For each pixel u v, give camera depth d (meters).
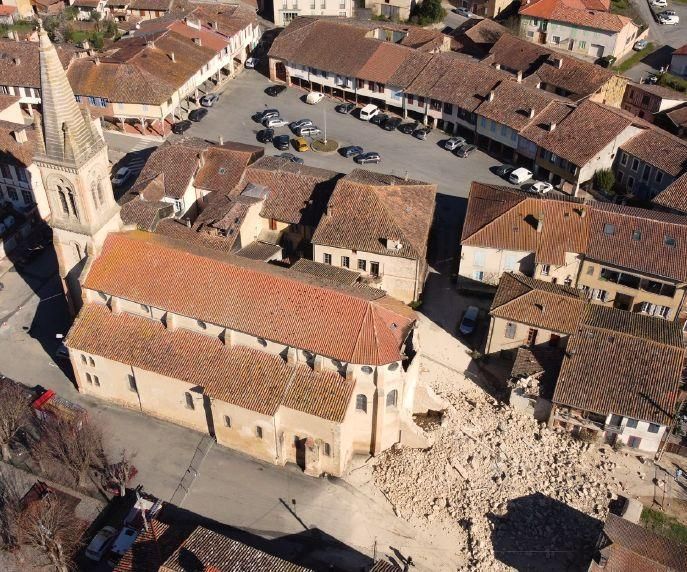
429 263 95.12
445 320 86.94
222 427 70.50
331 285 71.25
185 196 96.81
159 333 72.00
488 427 73.69
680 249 83.44
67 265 76.75
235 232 87.12
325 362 67.00
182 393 71.38
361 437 71.00
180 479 69.50
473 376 80.12
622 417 70.50
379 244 85.94
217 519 66.19
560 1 145.75
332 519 66.44
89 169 69.81
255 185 95.00
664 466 71.94
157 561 57.47
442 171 111.62
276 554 63.62
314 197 93.38
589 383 72.12
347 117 124.69
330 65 125.50
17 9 147.88
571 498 67.88
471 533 65.00
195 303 69.62
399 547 64.50
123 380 74.00
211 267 71.00
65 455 69.00
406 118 124.06
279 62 132.25
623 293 86.00
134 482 69.12
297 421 67.19
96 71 116.25
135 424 74.75
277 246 90.25
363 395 67.69
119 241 73.81
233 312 68.62
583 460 71.69
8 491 68.50
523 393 73.88
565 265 86.31
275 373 68.25
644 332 76.06
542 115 110.19
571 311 78.12
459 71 118.75
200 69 124.62
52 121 67.00
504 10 155.50
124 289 71.50
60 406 74.06
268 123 120.50
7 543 64.38
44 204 101.94
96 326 73.44
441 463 70.06
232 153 98.75
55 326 86.12
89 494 68.56
